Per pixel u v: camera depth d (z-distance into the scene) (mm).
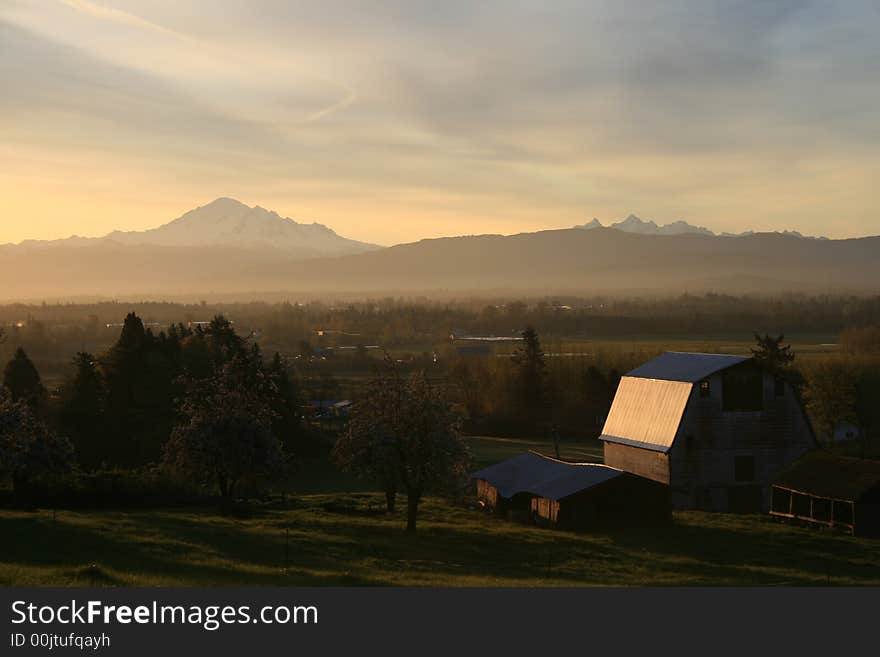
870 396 121438
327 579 38219
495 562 47625
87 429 98938
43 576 36000
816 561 50000
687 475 71062
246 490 73812
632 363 161250
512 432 136750
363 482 95312
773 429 72438
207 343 117438
